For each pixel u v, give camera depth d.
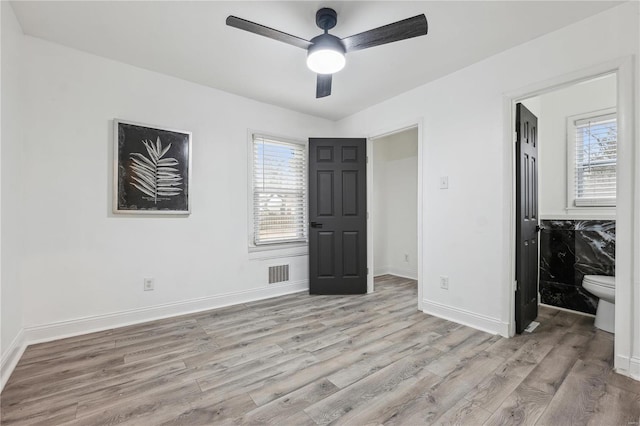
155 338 2.45
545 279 3.34
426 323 2.78
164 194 2.89
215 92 3.24
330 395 1.69
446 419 1.49
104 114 2.60
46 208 2.35
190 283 3.08
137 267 2.78
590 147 3.14
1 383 1.76
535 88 2.28
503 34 2.23
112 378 1.87
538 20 2.06
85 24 2.14
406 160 4.79
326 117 4.20
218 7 1.95
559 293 3.24
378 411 1.56
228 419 1.50
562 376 1.87
